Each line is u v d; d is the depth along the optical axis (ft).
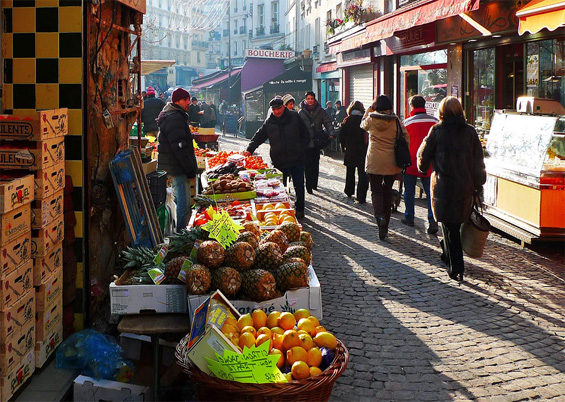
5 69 15.48
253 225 16.47
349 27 81.25
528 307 19.07
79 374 13.48
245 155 34.42
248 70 132.26
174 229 28.53
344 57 82.48
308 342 11.36
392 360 15.25
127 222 17.60
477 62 45.01
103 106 17.85
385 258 25.09
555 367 14.84
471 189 21.70
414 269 23.43
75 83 15.38
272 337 11.60
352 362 15.11
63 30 15.29
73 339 13.97
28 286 12.76
